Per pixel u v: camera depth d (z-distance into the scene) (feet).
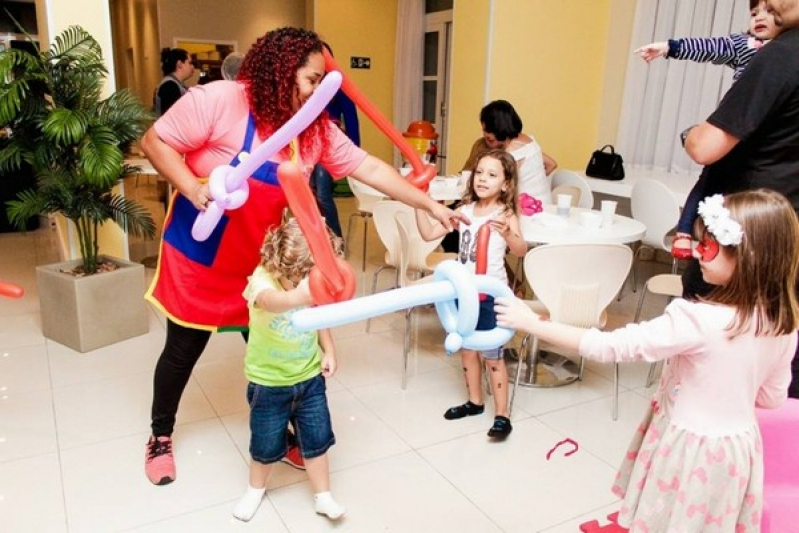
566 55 17.42
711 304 4.33
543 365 10.27
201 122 5.73
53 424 8.02
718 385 4.30
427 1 23.95
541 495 6.93
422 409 8.70
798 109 5.35
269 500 6.70
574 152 18.47
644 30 16.76
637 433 4.95
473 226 8.08
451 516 6.55
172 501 6.64
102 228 11.66
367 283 14.37
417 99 24.70
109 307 10.37
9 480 6.88
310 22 25.02
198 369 9.66
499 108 11.96
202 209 5.11
